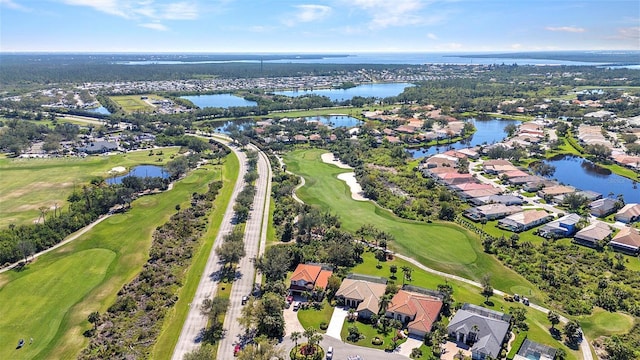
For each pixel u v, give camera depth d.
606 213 179.00
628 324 105.88
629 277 127.81
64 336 103.50
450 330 101.69
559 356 94.00
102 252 146.25
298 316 110.56
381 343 99.69
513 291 121.81
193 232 162.12
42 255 144.62
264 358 87.50
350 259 136.38
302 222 153.50
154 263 139.00
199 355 89.50
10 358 96.19
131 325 108.06
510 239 152.50
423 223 169.00
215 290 122.75
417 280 126.88
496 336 97.19
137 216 178.25
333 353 96.25
